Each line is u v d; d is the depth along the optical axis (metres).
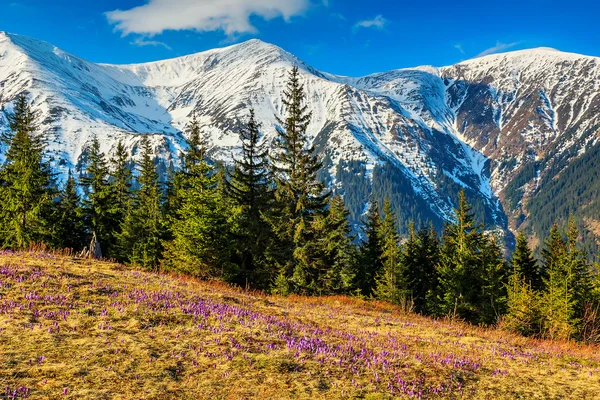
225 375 8.40
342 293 38.91
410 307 24.70
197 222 29.28
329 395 8.12
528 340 17.78
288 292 34.12
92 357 8.24
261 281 35.16
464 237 42.62
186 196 31.69
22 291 11.48
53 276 13.55
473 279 41.03
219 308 13.46
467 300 40.81
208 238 29.45
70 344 8.71
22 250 19.77
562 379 11.03
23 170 41.88
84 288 12.85
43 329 9.22
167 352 9.13
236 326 11.77
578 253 43.69
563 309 35.19
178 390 7.50
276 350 10.24
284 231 35.00
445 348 13.48
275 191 35.72
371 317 18.94
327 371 9.38
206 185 30.59
